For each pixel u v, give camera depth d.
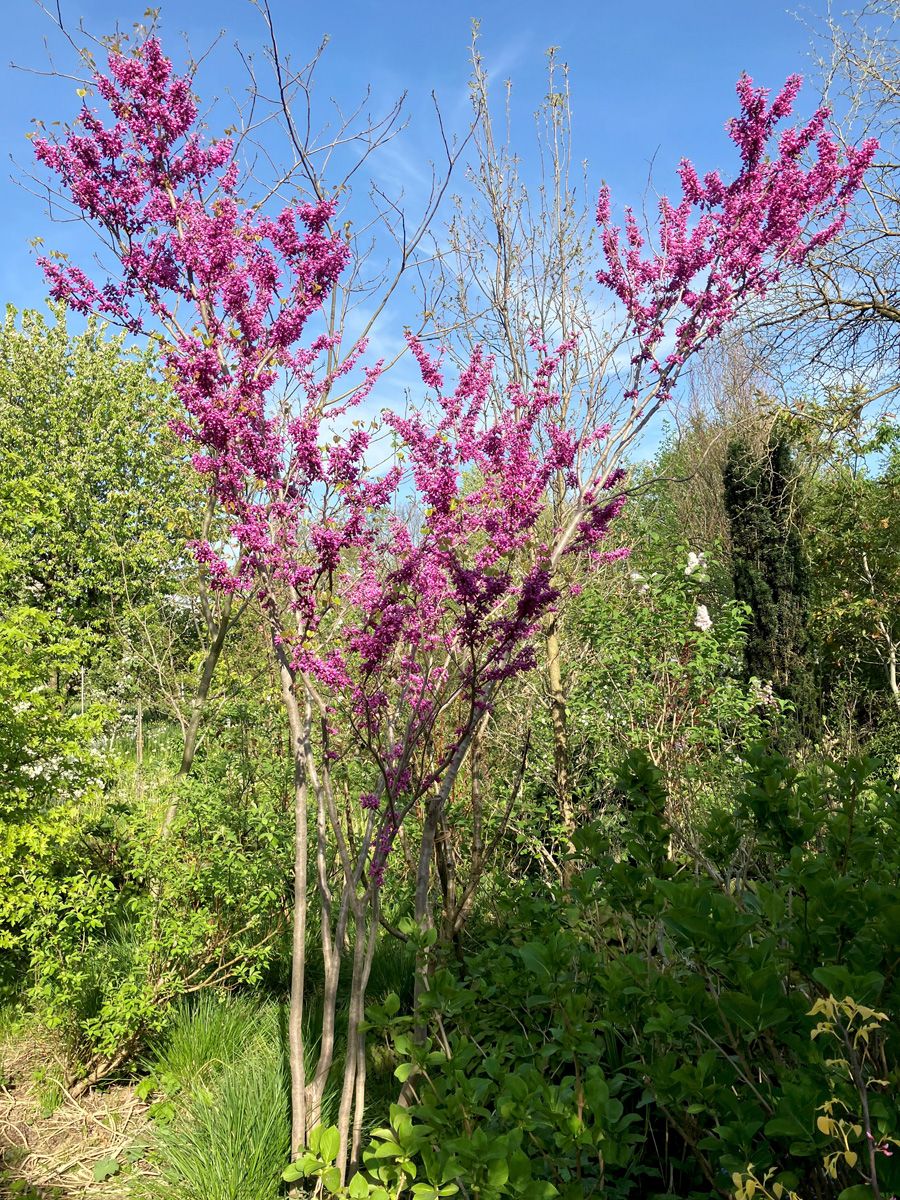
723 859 2.60
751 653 10.81
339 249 3.03
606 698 6.38
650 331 3.86
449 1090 2.27
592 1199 1.91
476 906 4.75
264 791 5.33
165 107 3.33
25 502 7.54
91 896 4.39
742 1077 1.95
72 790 5.25
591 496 3.45
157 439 10.46
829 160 3.87
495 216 5.38
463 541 3.03
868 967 1.88
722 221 3.84
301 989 3.01
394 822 2.91
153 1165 3.62
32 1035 4.81
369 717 2.85
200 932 4.36
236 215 3.24
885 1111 1.58
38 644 5.72
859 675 11.15
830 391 9.25
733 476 11.33
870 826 2.46
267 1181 3.11
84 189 3.25
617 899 2.54
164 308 3.19
